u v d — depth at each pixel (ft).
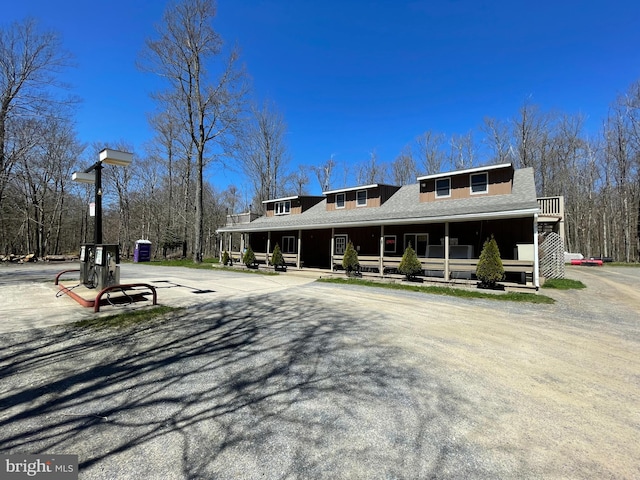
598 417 9.28
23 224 83.66
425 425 8.68
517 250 38.70
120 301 23.50
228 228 71.26
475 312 23.03
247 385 10.91
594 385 11.35
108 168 104.99
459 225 44.83
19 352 13.56
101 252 24.66
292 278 45.27
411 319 20.66
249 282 39.52
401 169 120.98
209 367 12.39
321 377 11.67
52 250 107.96
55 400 9.66
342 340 16.02
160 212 107.45
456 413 9.34
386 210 51.24
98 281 25.22
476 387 11.06
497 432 8.42
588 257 90.94
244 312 21.86
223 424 8.54
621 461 7.35
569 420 9.09
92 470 6.66
